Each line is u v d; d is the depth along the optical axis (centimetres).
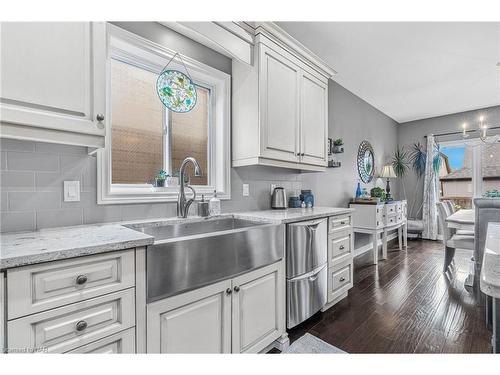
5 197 121
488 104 471
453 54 295
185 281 118
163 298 113
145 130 185
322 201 348
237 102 220
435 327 198
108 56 155
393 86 390
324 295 218
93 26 121
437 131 543
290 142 231
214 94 225
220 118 222
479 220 225
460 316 215
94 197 148
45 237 107
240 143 218
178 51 189
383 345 176
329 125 362
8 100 99
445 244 312
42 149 131
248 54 203
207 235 128
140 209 168
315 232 206
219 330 135
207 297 130
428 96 432
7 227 121
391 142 557
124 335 100
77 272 90
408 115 538
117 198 156
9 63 99
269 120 212
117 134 172
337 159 382
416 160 564
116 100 172
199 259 124
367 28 245
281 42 223
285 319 181
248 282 152
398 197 582
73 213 141
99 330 94
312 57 251
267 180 260
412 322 206
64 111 112
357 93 420
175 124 202
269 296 167
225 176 220
